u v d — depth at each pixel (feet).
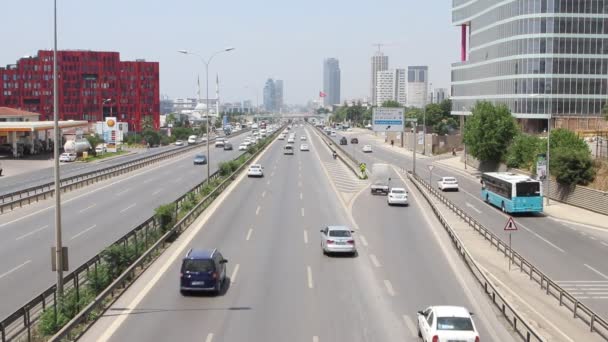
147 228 114.73
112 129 508.12
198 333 68.85
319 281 94.58
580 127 344.49
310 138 636.89
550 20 373.81
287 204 184.03
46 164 346.95
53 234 135.95
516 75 387.75
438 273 101.30
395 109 347.15
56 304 71.82
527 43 379.55
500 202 187.73
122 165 295.07
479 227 145.79
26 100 638.12
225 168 255.91
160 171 295.28
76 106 645.10
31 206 181.16
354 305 81.46
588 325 78.48
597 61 376.89
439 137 431.84
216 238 129.18
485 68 442.91
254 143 467.52
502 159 291.17
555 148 220.23
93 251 116.67
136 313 76.64
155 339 66.59
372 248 122.11
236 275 98.02
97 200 193.98
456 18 515.09
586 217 175.73
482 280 93.09
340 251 112.37
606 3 373.61
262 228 142.31
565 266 114.73
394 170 319.27
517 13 385.50
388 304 82.17
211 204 181.47
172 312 77.20
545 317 82.12
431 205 182.29
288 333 69.15
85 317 71.82
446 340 59.31
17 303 82.23
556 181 209.77
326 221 154.40
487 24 438.40
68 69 639.76
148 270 100.01
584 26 375.25
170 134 602.85
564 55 375.66
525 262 103.55
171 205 135.03
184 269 84.69
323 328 71.15
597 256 124.16
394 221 157.28
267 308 79.51
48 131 460.14
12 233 137.90
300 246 122.62
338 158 368.68
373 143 570.87
